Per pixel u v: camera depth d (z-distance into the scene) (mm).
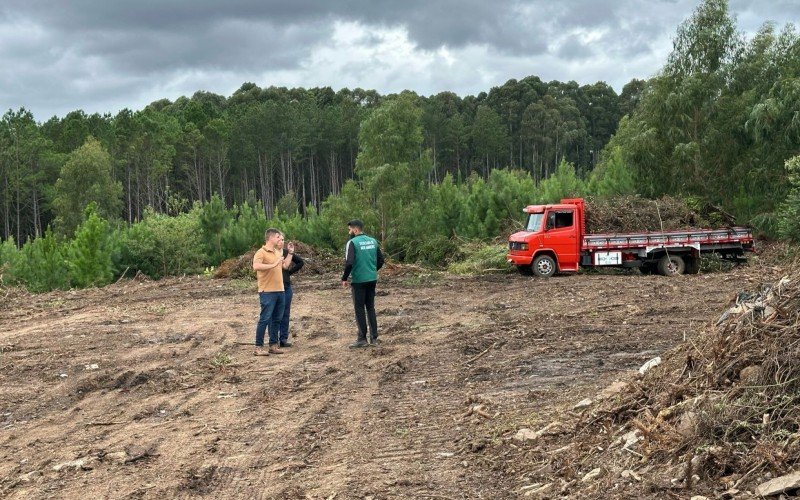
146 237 32031
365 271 12828
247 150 98688
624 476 5375
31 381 10766
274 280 12703
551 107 125062
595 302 17078
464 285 22219
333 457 7031
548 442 6707
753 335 6199
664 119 35125
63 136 98812
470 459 6672
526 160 123438
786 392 5332
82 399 9766
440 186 35125
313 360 11875
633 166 35250
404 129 33281
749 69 34781
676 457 5348
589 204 25969
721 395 5734
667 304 15828
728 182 34062
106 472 6789
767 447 4887
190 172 102812
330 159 107500
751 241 23953
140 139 94312
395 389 9789
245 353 12531
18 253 28766
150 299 20547
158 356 12352
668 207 26641
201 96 144250
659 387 6715
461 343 12695
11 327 15914
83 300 20766
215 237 33500
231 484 6391
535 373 10164
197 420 8555
